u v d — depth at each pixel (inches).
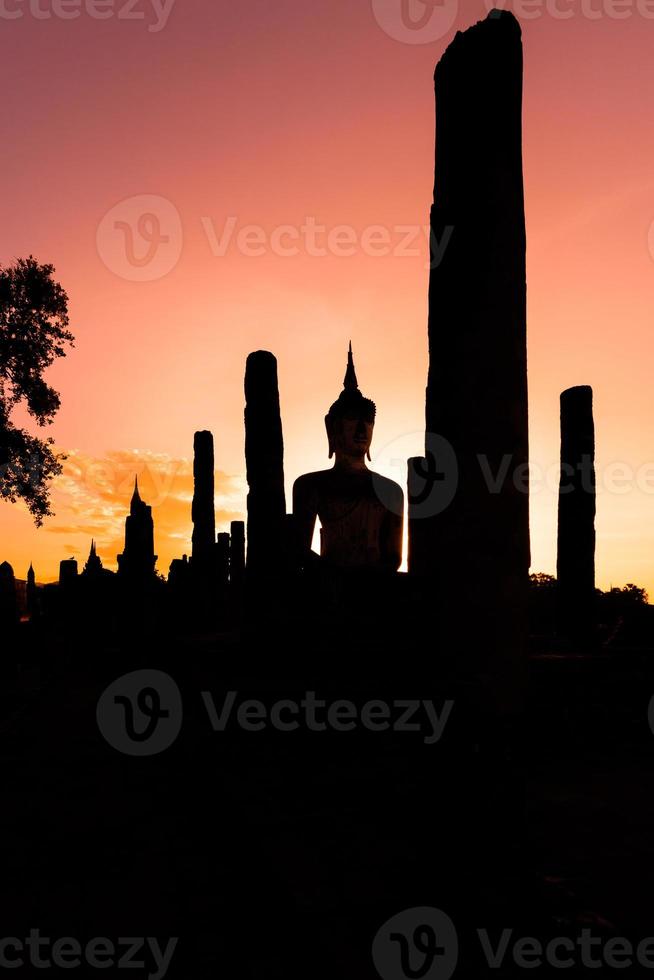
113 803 300.5
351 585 394.0
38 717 527.2
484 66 177.3
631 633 610.2
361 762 277.1
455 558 172.2
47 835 259.0
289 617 386.3
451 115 181.5
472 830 156.5
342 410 445.4
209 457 806.5
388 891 162.1
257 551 444.8
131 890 206.2
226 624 830.5
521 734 167.2
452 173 180.1
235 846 229.6
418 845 167.8
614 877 171.5
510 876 152.7
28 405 883.4
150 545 1003.3
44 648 928.3
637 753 304.5
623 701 335.9
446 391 176.7
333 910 153.4
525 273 180.1
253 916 186.2
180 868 222.7
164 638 565.0
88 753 403.2
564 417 543.8
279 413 465.4
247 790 248.5
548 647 474.0
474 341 173.8
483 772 159.6
